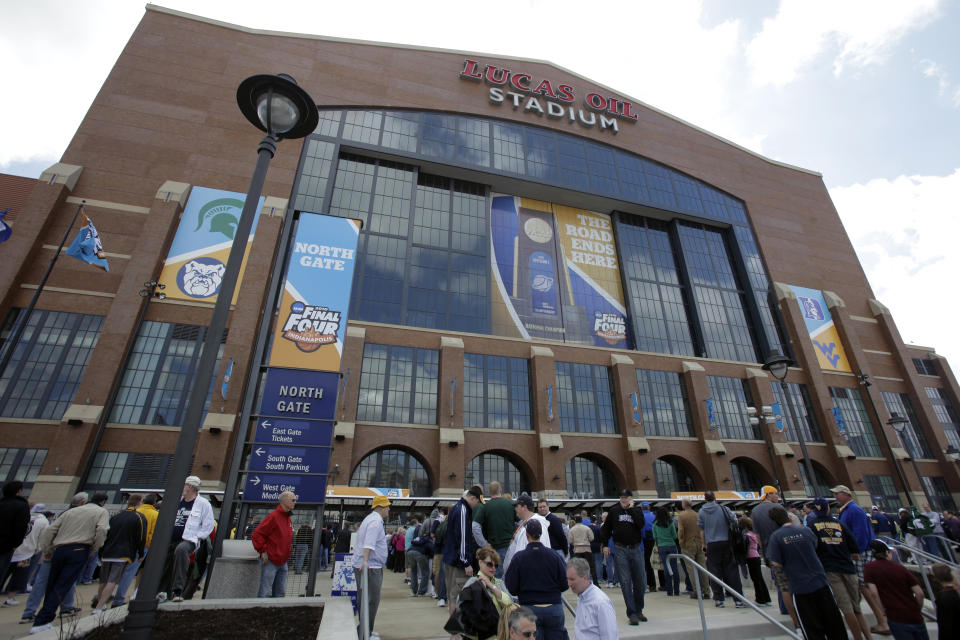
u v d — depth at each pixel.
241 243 6.57
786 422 41.78
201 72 37.69
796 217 54.53
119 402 27.36
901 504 41.53
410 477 32.12
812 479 14.70
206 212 32.88
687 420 39.53
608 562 13.78
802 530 7.39
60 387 26.72
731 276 49.81
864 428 44.09
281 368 11.05
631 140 50.94
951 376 51.47
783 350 46.69
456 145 44.00
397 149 41.62
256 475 10.09
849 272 53.53
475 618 5.42
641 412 38.34
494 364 36.50
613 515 9.37
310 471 10.33
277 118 7.79
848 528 8.66
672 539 12.67
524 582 5.77
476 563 7.91
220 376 28.58
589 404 37.56
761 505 10.48
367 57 44.16
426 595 13.46
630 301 44.44
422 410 33.41
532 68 50.44
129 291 28.89
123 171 32.62
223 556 9.35
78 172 31.45
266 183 35.53
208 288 30.97
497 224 44.22
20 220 28.66
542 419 34.78
